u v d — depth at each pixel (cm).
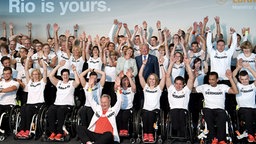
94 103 529
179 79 555
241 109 534
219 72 603
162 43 712
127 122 555
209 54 623
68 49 682
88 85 557
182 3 738
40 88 593
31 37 778
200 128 527
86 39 763
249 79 616
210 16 732
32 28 777
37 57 675
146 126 539
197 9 735
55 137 547
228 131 515
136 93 631
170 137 532
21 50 666
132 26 754
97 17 761
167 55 660
